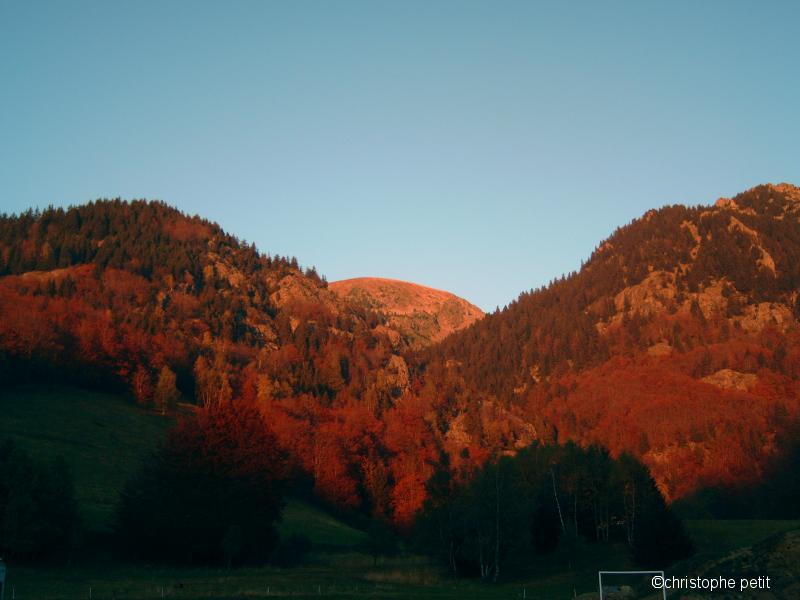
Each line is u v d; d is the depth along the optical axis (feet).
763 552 110.22
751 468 494.59
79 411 422.41
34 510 197.47
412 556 280.31
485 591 180.24
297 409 557.33
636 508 245.86
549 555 247.70
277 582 186.70
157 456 273.95
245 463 258.78
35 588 156.76
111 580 180.14
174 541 241.35
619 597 126.00
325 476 461.78
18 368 456.04
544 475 269.85
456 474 483.51
